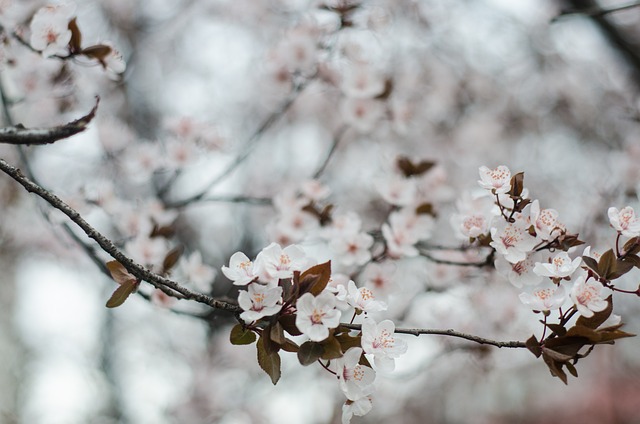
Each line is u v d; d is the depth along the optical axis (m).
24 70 2.48
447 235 3.80
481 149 4.84
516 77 5.13
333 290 1.29
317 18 3.08
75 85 2.60
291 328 1.26
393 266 2.47
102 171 3.83
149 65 5.65
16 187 4.05
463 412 8.04
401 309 3.47
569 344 1.33
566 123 5.13
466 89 4.95
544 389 10.27
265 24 5.07
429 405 6.80
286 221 2.69
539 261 1.57
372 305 1.35
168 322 5.39
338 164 5.09
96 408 5.52
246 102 5.46
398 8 4.49
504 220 1.51
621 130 4.78
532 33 4.94
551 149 5.12
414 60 4.74
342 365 1.27
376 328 1.30
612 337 1.30
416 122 4.45
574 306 1.36
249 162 5.35
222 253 5.60
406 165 2.77
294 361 4.71
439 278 3.04
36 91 2.51
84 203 2.69
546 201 4.76
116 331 5.46
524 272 1.57
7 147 3.40
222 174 3.05
